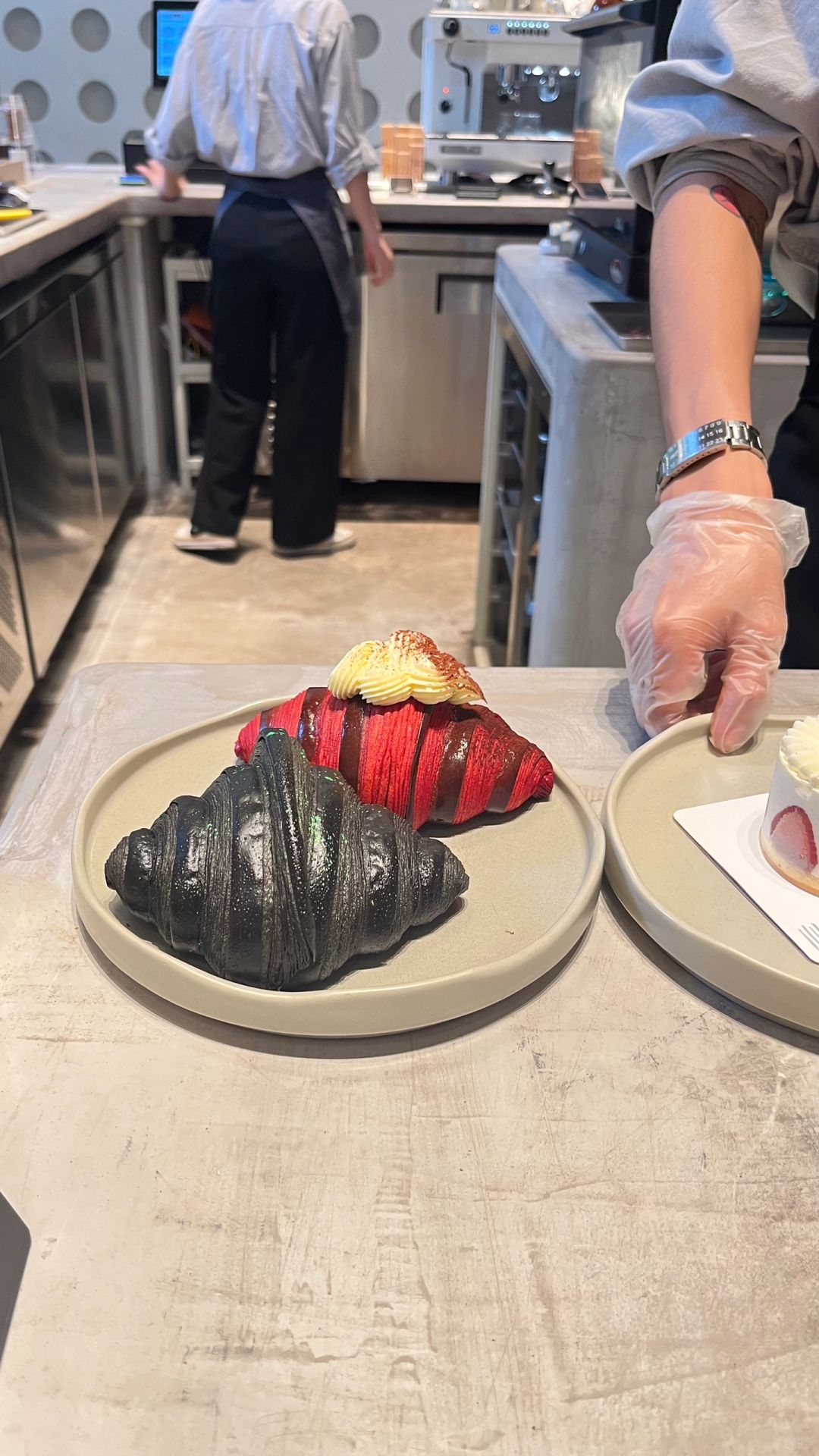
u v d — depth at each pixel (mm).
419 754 622
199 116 2658
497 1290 410
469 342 3285
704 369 900
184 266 3203
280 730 589
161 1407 370
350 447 3463
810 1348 394
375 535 3391
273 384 3422
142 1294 405
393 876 533
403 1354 388
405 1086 497
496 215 3080
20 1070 496
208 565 3135
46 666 2264
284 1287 409
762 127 929
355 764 620
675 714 776
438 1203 443
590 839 634
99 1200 439
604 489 1429
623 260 1627
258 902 509
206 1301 403
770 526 838
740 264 939
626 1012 545
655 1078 505
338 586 3023
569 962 578
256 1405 371
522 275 1874
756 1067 515
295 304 2770
